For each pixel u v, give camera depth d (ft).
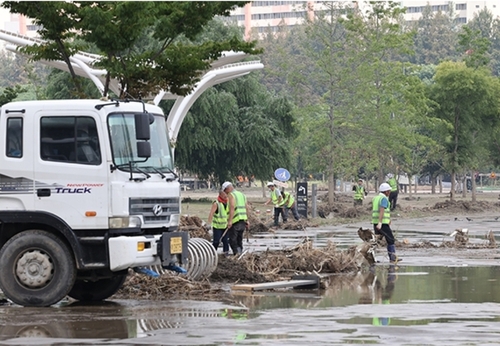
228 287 63.52
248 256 73.26
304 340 39.96
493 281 67.00
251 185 444.55
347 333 41.93
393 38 197.77
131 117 54.19
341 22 197.67
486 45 246.88
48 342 40.09
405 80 202.90
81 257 52.80
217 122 215.72
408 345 38.65
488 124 241.35
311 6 202.90
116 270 53.21
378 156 211.41
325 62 196.85
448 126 223.30
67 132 53.57
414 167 287.48
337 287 63.46
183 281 60.85
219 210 82.02
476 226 148.25
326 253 75.72
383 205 83.97
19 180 53.83
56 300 53.01
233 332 42.39
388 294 58.95
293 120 231.09
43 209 53.52
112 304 54.80
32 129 53.88
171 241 55.01
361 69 195.31
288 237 120.16
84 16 78.95
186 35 85.30
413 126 236.22
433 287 63.05
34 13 80.23
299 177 379.76
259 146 225.76
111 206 52.75
